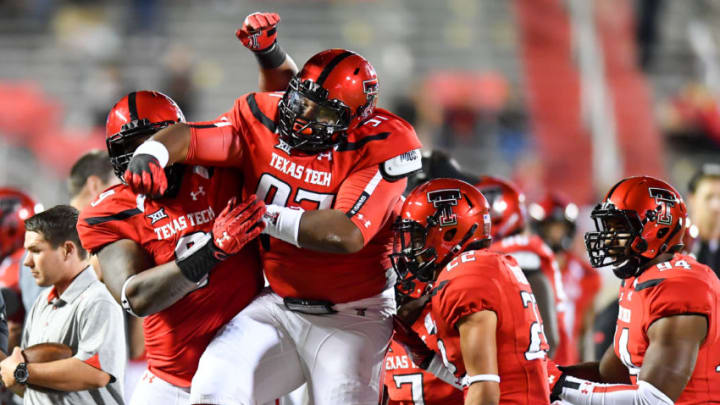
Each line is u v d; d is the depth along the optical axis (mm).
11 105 49469
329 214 11844
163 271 11594
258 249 13141
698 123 49562
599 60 49594
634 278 13148
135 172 11102
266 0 56219
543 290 16188
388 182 12320
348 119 12125
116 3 54281
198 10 55406
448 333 11867
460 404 13461
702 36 54688
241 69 54000
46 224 14242
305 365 12898
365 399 12703
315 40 55094
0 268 18250
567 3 54344
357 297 12805
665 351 12180
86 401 14211
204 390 12070
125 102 12586
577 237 31672
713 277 12703
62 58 51906
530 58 53656
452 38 55625
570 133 48656
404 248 12586
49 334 14406
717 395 12422
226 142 12180
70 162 46719
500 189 17266
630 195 13047
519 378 11656
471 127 47875
